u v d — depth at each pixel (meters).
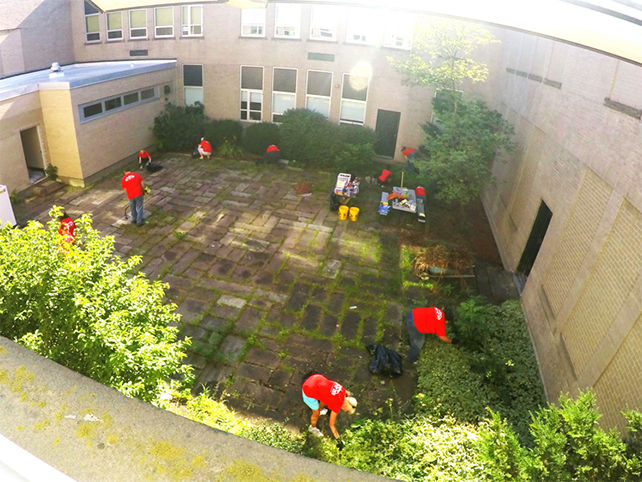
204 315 8.88
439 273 10.34
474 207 14.52
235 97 18.70
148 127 17.14
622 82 6.59
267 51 17.73
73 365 4.21
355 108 17.98
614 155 6.54
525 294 9.48
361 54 17.03
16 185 13.08
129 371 4.62
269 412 6.95
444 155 12.27
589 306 6.64
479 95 15.87
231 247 11.29
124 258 10.53
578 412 3.91
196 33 18.17
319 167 17.08
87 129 14.04
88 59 20.72
